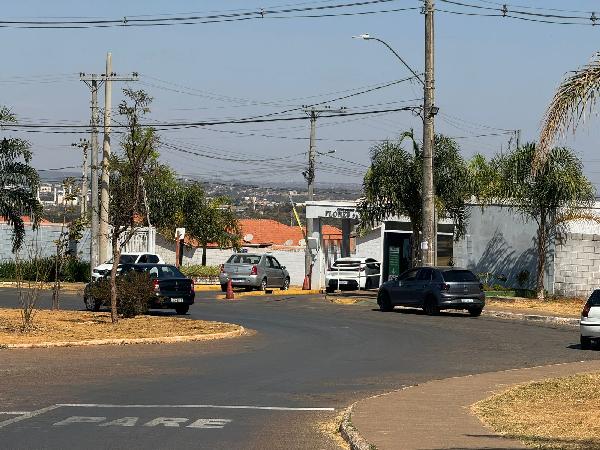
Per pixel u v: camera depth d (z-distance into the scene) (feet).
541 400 92.63
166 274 203.31
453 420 79.36
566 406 89.15
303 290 313.73
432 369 120.26
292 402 91.61
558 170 238.07
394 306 220.64
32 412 82.28
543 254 245.04
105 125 255.09
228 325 171.83
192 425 77.30
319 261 339.16
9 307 214.28
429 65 226.79
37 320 170.19
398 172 252.42
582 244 255.91
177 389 98.58
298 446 69.82
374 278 317.63
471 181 258.98
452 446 67.26
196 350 137.39
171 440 70.54
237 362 123.75
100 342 141.79
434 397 93.40
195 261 405.39
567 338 163.63
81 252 332.80
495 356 136.26
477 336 165.58
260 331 170.40
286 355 133.08
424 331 174.09
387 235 335.67
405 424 77.00
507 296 247.91
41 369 112.57
